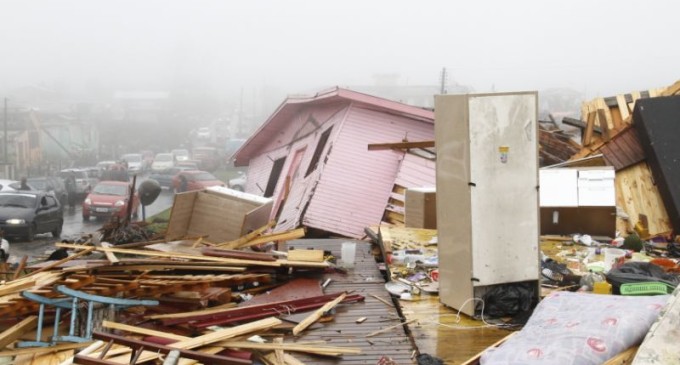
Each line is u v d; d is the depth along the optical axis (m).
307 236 15.41
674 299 4.44
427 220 10.36
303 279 7.45
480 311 6.13
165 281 6.34
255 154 24.84
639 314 4.69
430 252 8.56
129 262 6.88
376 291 7.02
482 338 5.59
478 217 6.04
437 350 5.32
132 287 6.09
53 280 5.98
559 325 4.93
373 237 9.91
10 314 5.68
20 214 18.94
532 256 6.25
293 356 5.16
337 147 16.14
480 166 6.02
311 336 5.62
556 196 9.23
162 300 6.28
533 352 4.57
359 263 8.39
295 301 6.35
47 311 5.90
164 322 5.82
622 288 6.14
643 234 10.62
